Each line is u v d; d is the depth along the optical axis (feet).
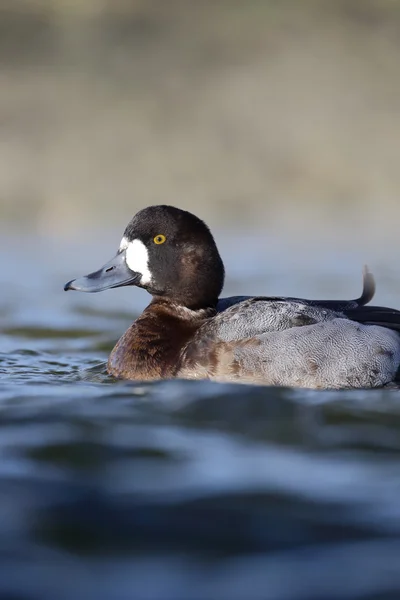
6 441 23.85
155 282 35.58
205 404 27.94
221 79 102.89
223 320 33.83
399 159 93.56
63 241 74.38
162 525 18.52
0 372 35.29
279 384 32.55
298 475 21.39
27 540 17.76
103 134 93.30
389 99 101.24
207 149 92.68
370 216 85.20
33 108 96.43
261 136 95.04
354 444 23.99
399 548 17.48
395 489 20.39
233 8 117.60
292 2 118.93
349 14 116.37
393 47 110.01
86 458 22.50
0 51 107.45
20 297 54.03
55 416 26.61
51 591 15.78
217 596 15.69
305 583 16.11
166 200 86.99
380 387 33.53
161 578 16.33
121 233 77.41
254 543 17.76
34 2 117.70
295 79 103.65
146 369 33.78
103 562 16.93
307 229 80.07
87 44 109.19
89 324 47.47
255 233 78.59
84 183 87.45
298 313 33.83
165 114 96.68
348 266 63.87
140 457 22.65
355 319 34.55
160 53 107.45
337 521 18.71
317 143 94.58
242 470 21.74
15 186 86.22
